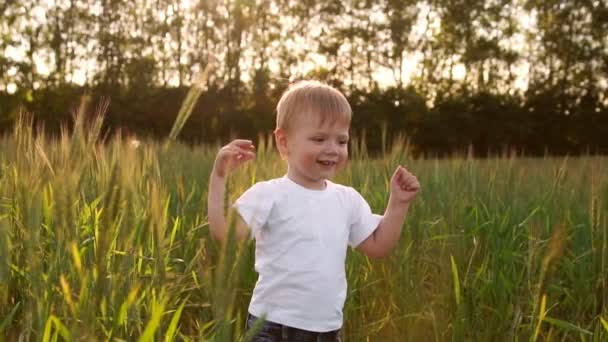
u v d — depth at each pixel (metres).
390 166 4.52
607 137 44.34
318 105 2.47
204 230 3.66
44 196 2.44
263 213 2.47
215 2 40.81
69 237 1.86
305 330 2.45
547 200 4.73
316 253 2.49
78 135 2.23
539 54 46.38
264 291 2.51
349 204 2.69
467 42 45.19
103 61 38.97
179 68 40.69
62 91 35.56
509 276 3.66
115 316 1.70
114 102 37.00
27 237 1.83
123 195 1.86
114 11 39.06
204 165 6.19
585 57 45.19
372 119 41.94
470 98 44.06
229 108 39.69
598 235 3.78
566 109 44.84
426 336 3.28
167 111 38.09
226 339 1.29
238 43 41.28
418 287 3.53
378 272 3.77
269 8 43.19
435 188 4.99
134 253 1.93
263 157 4.07
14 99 34.31
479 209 4.33
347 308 3.39
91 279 1.73
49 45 37.50
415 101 42.66
